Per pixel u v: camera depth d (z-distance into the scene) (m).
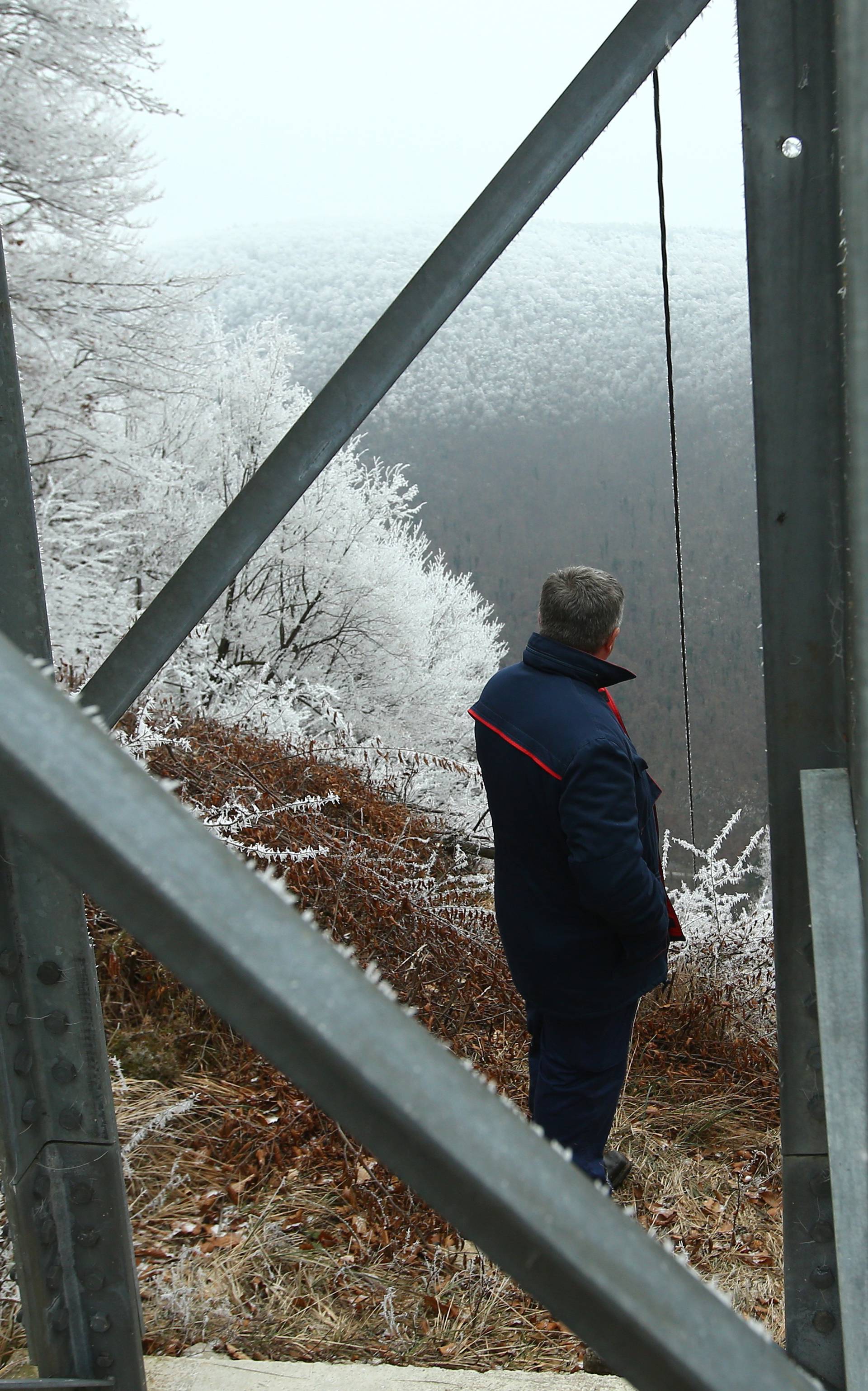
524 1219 0.45
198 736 4.77
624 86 1.09
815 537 0.94
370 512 17.45
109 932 2.97
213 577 1.26
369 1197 2.17
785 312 0.91
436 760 5.53
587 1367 1.72
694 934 3.30
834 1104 0.87
